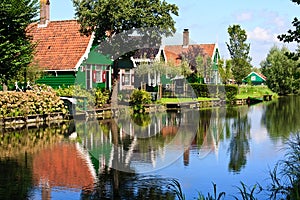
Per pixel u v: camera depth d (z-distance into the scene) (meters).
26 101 21.45
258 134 17.44
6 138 16.11
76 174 10.20
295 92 64.38
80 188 9.01
